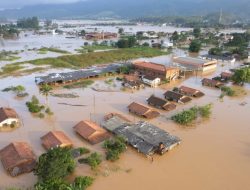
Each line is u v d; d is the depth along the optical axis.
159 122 67.88
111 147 54.22
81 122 62.47
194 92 87.25
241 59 149.25
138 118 70.00
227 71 121.19
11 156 49.03
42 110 73.50
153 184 45.38
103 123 63.34
